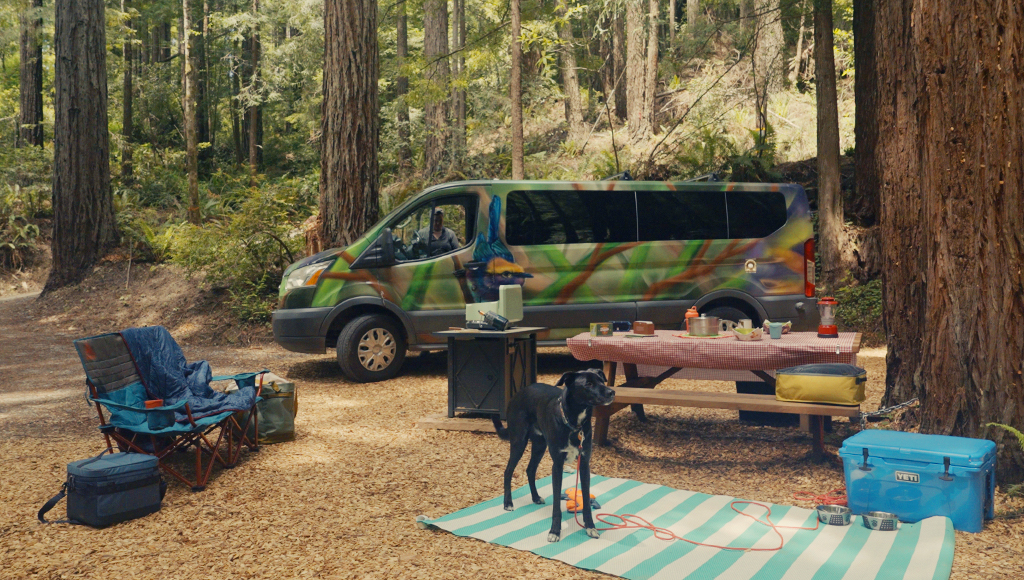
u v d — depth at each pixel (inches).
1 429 243.3
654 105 870.4
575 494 157.8
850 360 198.7
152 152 1066.1
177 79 1273.4
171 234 603.5
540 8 637.9
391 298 330.6
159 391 201.2
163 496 169.9
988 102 163.3
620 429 241.8
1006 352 164.2
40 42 992.2
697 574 124.3
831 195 490.3
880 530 144.3
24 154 855.7
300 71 1152.8
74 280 602.2
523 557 134.4
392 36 1090.7
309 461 202.8
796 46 1000.2
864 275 484.7
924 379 185.8
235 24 1135.6
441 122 852.6
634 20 875.4
